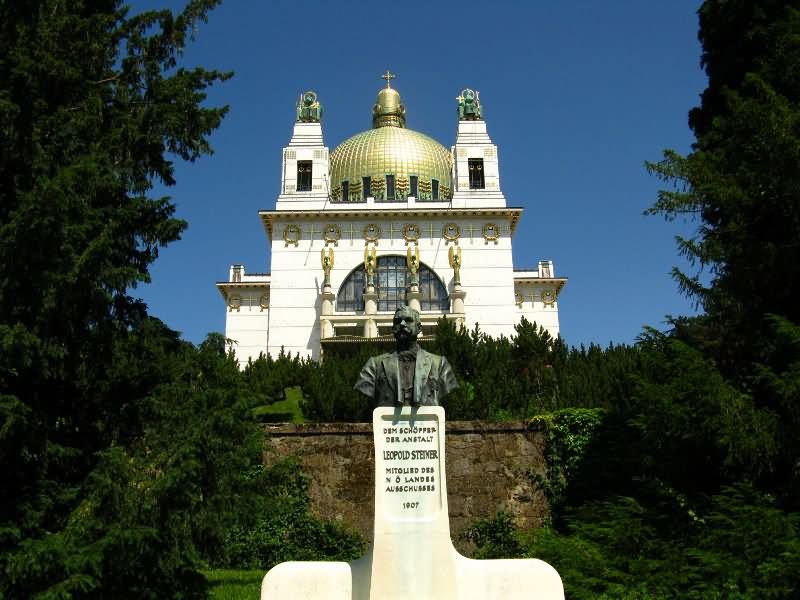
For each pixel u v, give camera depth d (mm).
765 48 18844
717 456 13688
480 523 20188
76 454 12047
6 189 12492
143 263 14039
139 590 11477
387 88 79500
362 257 61500
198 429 11891
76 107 13430
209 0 15133
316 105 66938
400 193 68812
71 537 10422
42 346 11352
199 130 14688
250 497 16031
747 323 14734
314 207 62781
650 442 14383
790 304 14281
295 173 64188
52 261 11047
